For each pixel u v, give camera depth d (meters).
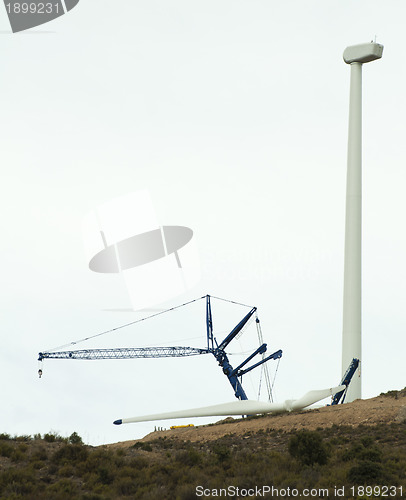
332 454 121.38
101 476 105.69
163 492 98.88
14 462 110.81
